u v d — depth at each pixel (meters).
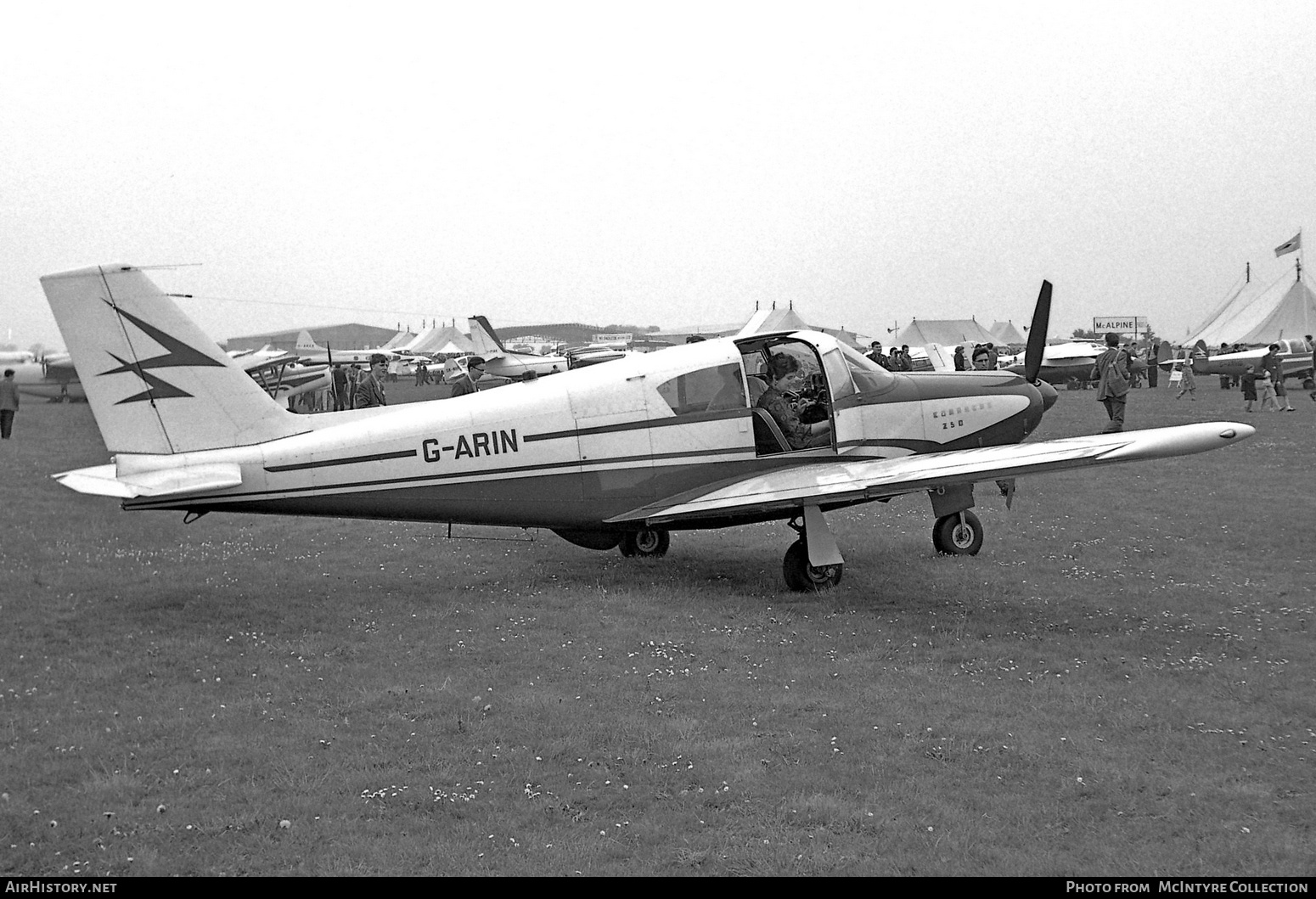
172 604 9.19
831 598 9.35
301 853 4.52
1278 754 5.64
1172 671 7.13
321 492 9.23
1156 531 12.53
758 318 43.12
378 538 12.73
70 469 20.28
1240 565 10.62
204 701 6.48
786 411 10.73
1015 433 11.40
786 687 6.77
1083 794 5.12
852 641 7.89
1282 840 4.63
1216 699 6.53
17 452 23.78
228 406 9.21
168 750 5.65
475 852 4.54
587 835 4.71
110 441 9.10
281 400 37.56
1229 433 8.05
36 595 9.46
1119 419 19.17
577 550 11.90
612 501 10.01
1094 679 6.93
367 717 6.20
